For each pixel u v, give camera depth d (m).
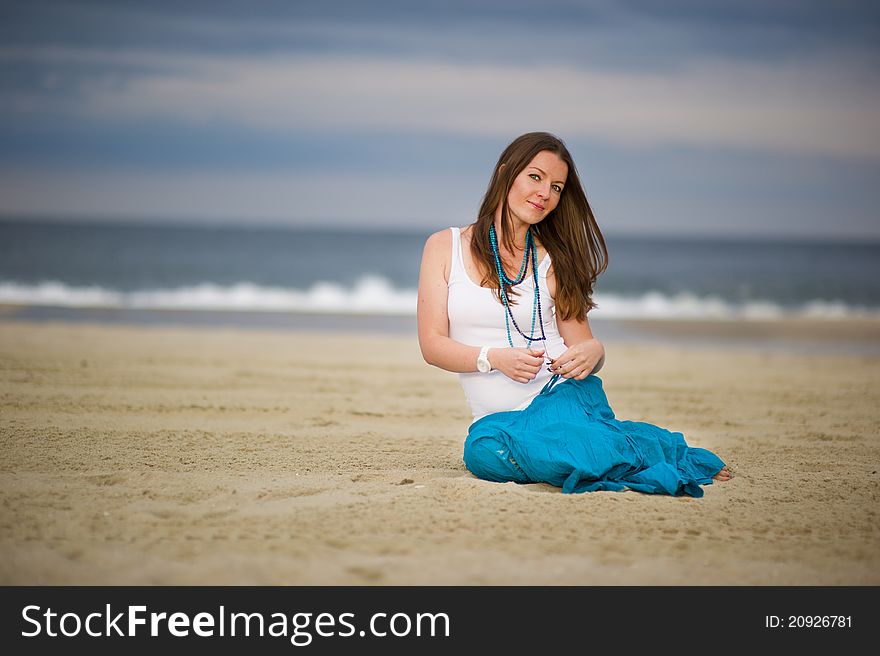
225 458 4.82
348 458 4.96
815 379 9.60
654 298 26.44
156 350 10.39
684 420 6.86
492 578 3.04
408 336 14.02
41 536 3.31
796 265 48.59
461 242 4.47
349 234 77.81
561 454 4.14
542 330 4.43
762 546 3.41
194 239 60.03
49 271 28.98
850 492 4.28
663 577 3.09
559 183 4.33
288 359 10.08
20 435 5.23
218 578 2.97
